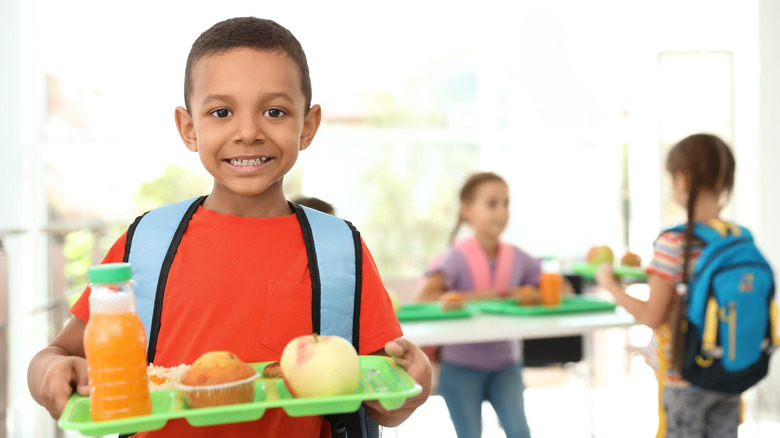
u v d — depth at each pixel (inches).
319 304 36.6
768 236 155.6
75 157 164.4
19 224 154.6
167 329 36.0
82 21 162.1
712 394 76.6
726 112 167.0
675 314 76.7
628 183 180.7
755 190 158.2
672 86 170.6
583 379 131.8
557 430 137.5
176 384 33.1
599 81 172.6
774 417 142.6
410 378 32.6
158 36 163.9
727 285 74.0
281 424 34.8
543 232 184.1
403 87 177.3
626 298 81.7
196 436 34.3
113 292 28.8
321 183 177.3
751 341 74.3
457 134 182.2
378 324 38.2
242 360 35.7
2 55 153.2
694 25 168.4
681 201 80.8
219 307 36.0
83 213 165.3
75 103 163.8
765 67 157.6
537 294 102.1
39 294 151.5
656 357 80.4
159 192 170.6
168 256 36.6
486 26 173.2
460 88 180.7
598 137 181.9
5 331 97.7
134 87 164.9
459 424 90.7
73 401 30.2
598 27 171.6
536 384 174.6
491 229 107.8
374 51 170.7
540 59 172.9
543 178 183.5
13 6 153.9
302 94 36.4
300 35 166.6
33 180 158.4
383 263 182.7
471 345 90.7
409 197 182.1
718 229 77.4
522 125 182.7
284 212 39.1
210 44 35.0
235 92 34.0
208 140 34.7
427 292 106.2
